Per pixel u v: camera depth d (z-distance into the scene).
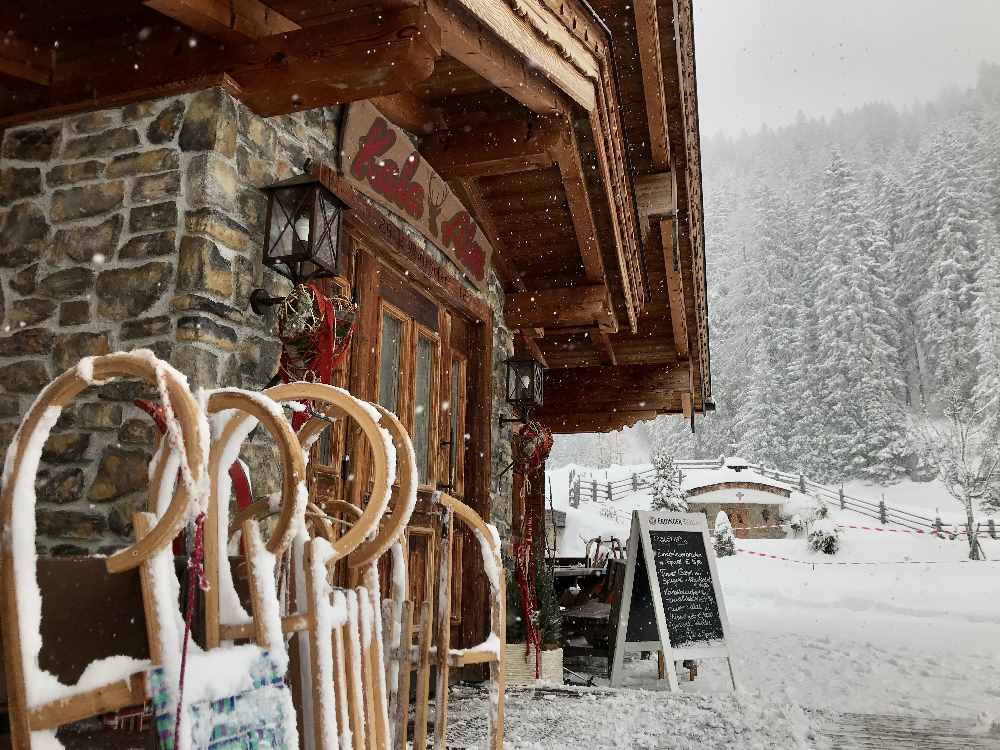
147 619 1.18
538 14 3.60
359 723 1.57
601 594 7.92
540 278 6.61
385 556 4.39
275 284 3.35
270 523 3.04
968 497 28.59
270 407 1.38
